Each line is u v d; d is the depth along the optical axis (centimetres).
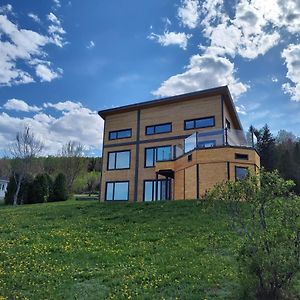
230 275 794
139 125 3050
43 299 725
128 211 1767
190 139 2320
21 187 3844
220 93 2678
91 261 980
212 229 1284
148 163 2917
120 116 3192
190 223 1402
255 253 656
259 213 700
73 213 1811
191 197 2183
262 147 5253
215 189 755
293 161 4903
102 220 1595
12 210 2136
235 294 679
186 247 1073
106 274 859
